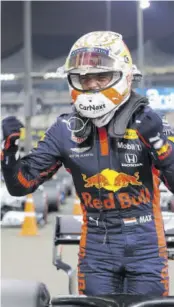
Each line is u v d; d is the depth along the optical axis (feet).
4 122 9.86
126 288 10.29
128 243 10.10
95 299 7.04
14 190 10.36
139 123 9.73
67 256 29.48
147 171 10.11
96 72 9.80
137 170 10.02
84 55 9.82
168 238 12.07
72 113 10.41
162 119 9.87
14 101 135.03
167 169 9.79
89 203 10.36
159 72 140.56
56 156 10.53
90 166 10.21
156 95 90.99
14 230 41.32
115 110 9.92
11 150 9.93
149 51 151.02
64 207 65.51
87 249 10.39
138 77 10.64
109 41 9.98
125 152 10.00
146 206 10.19
